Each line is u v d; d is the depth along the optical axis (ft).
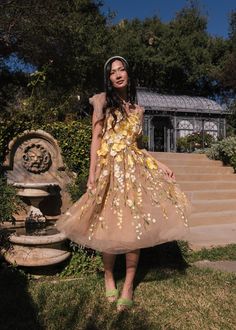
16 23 46.11
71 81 60.49
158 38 104.01
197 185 28.27
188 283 12.64
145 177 10.77
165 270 13.80
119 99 11.23
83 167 18.33
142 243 10.05
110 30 80.94
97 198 10.54
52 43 52.24
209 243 18.49
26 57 53.88
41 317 10.18
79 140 18.42
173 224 10.49
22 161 18.19
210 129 78.69
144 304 10.96
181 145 69.92
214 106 78.84
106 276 11.29
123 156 10.78
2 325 9.82
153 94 81.92
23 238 13.44
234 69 83.10
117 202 10.37
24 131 18.19
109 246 10.15
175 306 10.85
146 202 10.43
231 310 10.61
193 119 78.48
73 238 10.63
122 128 11.03
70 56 57.41
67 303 11.00
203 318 10.13
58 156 18.40
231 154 33.47
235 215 24.29
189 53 103.55
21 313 10.44
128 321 9.89
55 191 18.06
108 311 10.44
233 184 29.76
